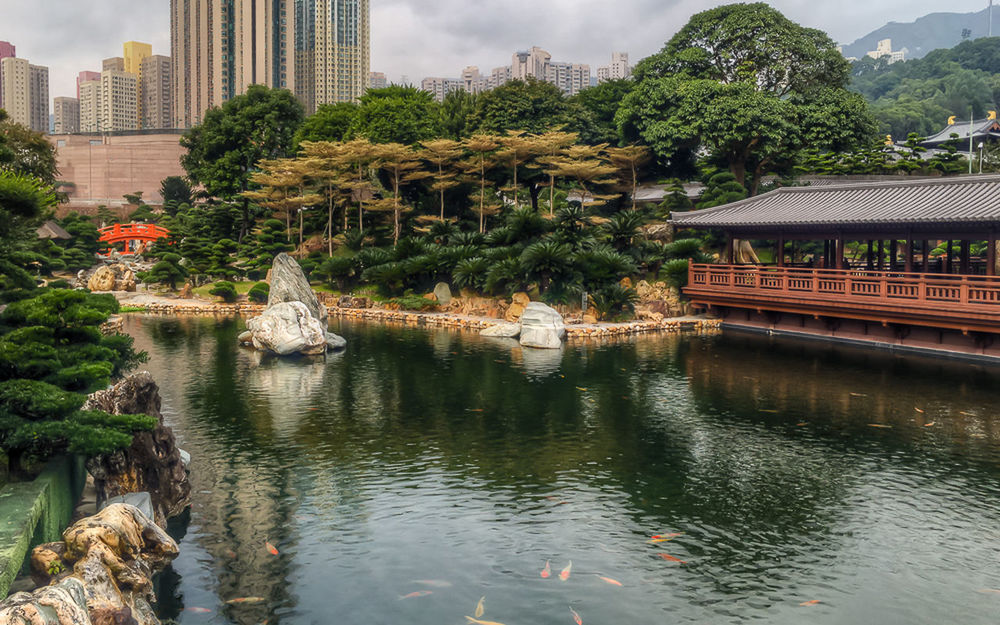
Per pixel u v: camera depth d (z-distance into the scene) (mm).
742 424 21469
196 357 33312
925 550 13102
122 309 52344
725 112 59656
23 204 15766
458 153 61844
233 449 19109
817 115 60469
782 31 63812
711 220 41875
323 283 58250
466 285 50312
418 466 17781
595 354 33875
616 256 45094
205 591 11695
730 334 40156
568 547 13289
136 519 11609
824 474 17125
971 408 23109
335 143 61438
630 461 18141
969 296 31516
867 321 35094
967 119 148625
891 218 32875
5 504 10508
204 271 60219
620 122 69312
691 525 14234
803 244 56062
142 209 111625
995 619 10828
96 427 12195
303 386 26953
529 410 23234
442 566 12570
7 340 14188
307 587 11859
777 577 12156
